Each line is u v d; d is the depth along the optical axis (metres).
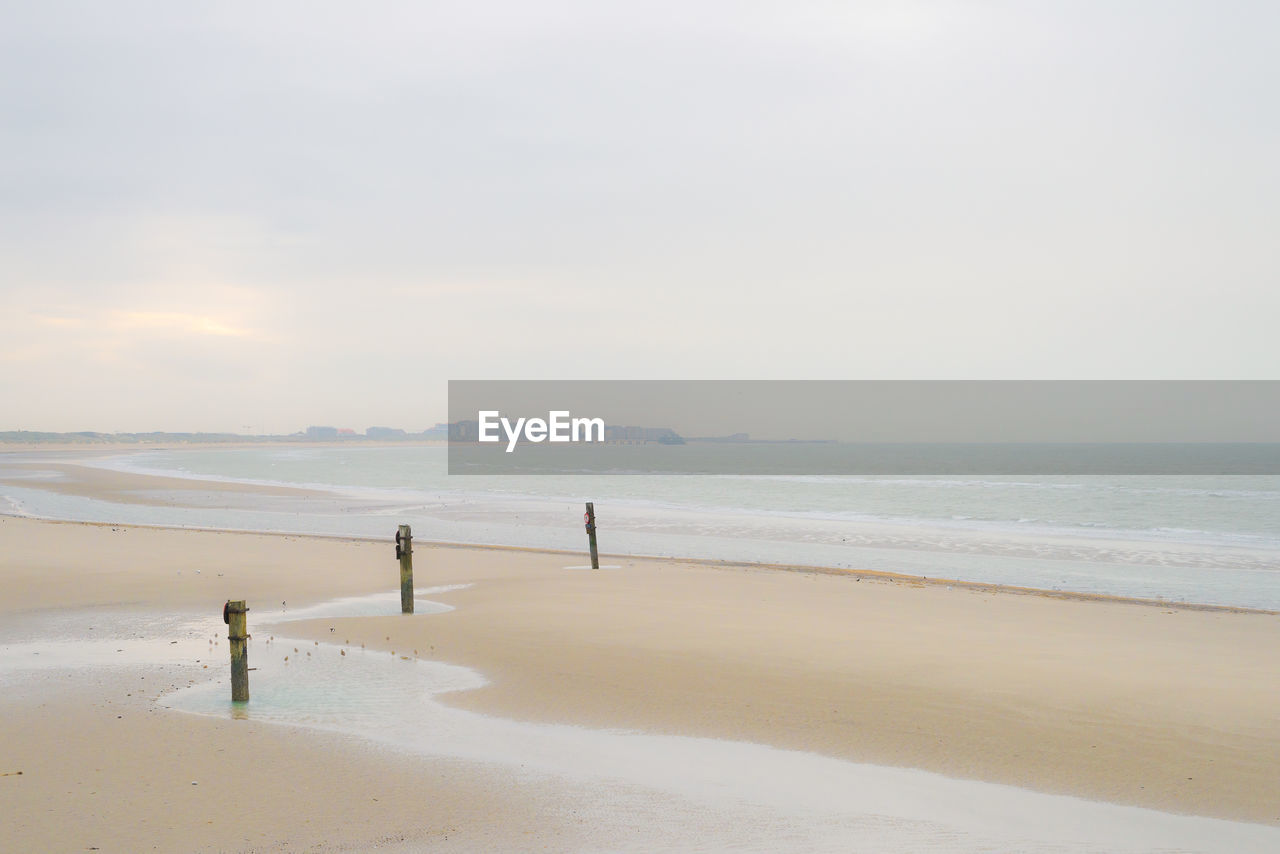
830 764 8.70
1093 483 73.69
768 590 19.12
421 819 7.23
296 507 43.41
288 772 8.30
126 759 8.59
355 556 24.47
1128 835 7.01
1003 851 6.68
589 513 22.84
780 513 41.56
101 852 6.51
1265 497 54.12
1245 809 7.52
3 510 40.94
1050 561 25.38
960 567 24.14
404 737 9.45
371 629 15.12
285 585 19.80
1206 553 27.14
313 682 11.77
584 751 9.06
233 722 9.88
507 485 67.12
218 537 28.16
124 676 11.96
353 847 6.66
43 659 12.97
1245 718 9.85
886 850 6.68
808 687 11.32
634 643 13.84
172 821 7.11
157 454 189.88
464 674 12.20
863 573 22.17
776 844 6.78
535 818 7.27
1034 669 12.09
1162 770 8.40
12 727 9.58
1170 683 11.33
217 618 16.14
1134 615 16.33
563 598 18.11
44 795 7.64
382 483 68.50
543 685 11.55
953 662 12.52
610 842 6.79
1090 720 9.88
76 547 24.98
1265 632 14.76
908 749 9.09
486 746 9.18
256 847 6.64
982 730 9.62
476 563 23.56
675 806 7.58
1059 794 7.90
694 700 10.84
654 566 23.41
